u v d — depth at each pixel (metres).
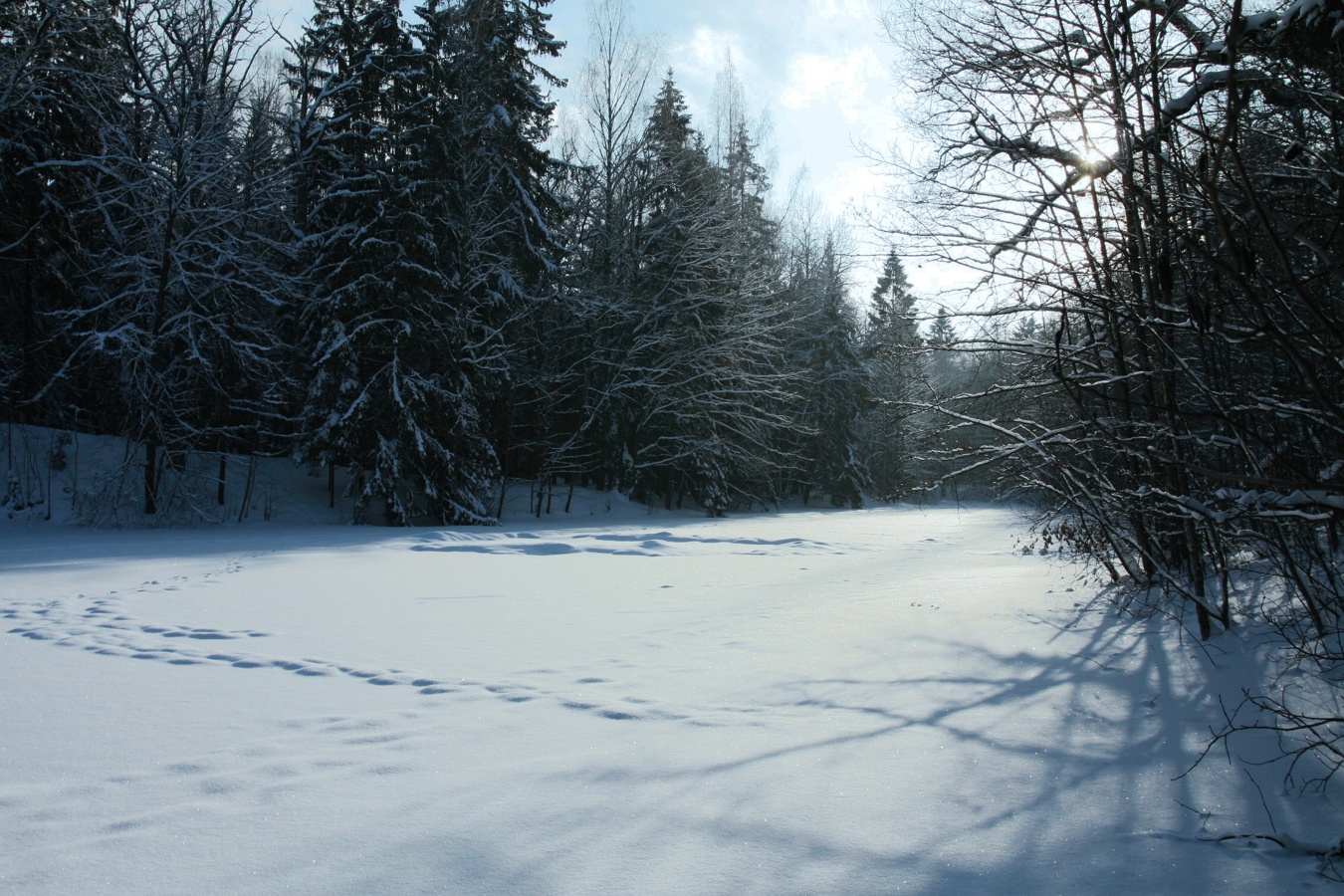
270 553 13.73
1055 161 5.41
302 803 3.32
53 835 2.99
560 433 30.75
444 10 28.36
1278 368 4.05
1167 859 2.86
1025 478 6.30
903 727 4.34
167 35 22.39
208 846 2.92
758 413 34.31
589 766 3.77
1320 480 2.89
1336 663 4.50
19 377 22.48
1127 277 5.92
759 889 2.65
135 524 20.44
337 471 27.70
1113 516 6.48
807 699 4.91
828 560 13.84
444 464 23.42
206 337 22.03
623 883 2.69
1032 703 4.68
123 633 6.74
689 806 3.31
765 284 33.88
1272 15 3.25
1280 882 2.68
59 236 22.12
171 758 3.83
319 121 24.84
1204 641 5.56
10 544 15.53
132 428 22.17
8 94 20.25
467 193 26.45
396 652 6.21
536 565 12.73
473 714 4.59
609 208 33.19
